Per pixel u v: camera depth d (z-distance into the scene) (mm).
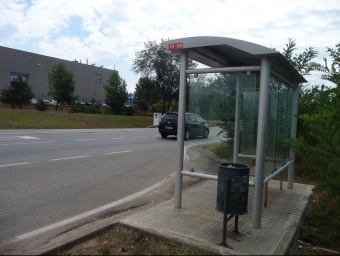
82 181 7684
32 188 6828
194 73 5121
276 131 5523
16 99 39438
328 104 5883
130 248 3795
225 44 4535
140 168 9664
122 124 33094
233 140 5602
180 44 4941
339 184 4230
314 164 4641
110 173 8750
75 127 26125
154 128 32062
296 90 6840
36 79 65875
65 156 11008
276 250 3785
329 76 6156
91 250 3707
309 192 6691
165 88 38031
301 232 4906
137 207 5785
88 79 78062
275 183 7566
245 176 3977
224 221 3848
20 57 62531
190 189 6707
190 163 5398
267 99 4441
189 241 3887
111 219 5000
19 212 5348
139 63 37812
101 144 14992
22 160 9812
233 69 4766
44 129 22375
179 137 5199
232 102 5445
